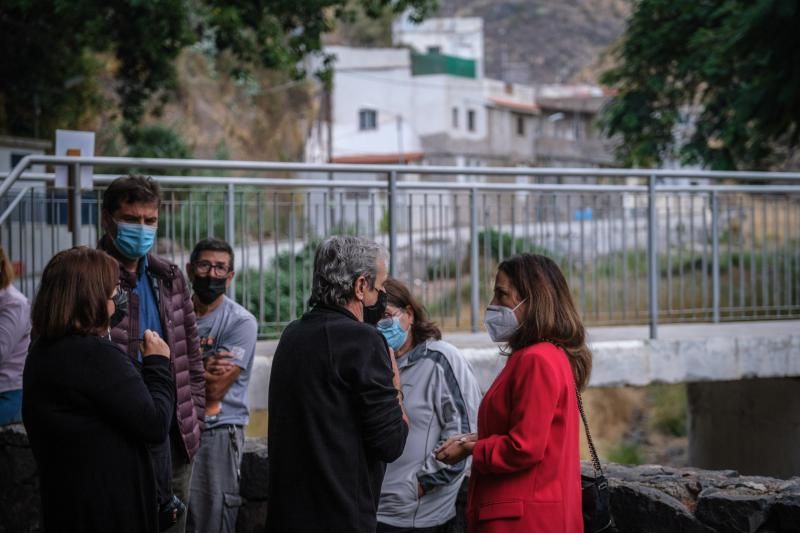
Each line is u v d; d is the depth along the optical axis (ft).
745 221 28.50
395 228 20.44
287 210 22.71
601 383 23.39
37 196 20.62
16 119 61.77
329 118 128.36
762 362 24.64
